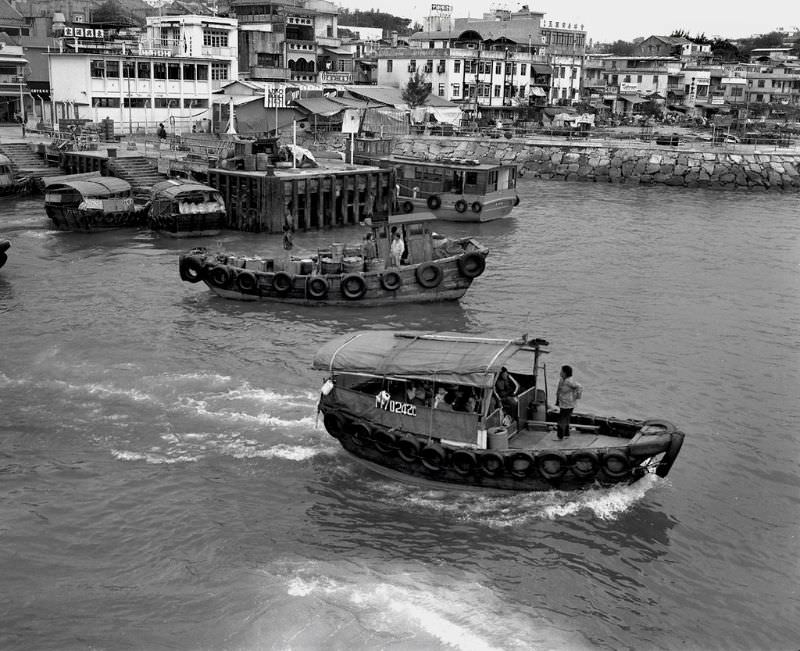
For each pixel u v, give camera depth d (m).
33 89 89.94
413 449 20.84
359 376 22.52
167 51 86.00
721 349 31.47
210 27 89.75
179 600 16.86
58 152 66.06
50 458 22.30
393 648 15.53
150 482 21.23
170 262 43.62
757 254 48.47
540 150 86.88
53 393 26.23
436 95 107.44
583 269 43.66
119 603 16.78
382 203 59.16
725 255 47.97
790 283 41.59
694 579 17.73
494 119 109.50
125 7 120.56
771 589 17.44
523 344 21.78
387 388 22.14
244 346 30.81
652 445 19.50
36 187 63.81
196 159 59.56
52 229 51.56
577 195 73.19
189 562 18.08
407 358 21.33
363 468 22.14
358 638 15.77
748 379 28.50
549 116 116.50
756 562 18.31
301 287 35.94
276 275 35.91
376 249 37.22
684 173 80.62
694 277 42.38
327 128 87.50
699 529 19.44
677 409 25.88
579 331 33.22
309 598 16.88
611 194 74.19
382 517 19.94
